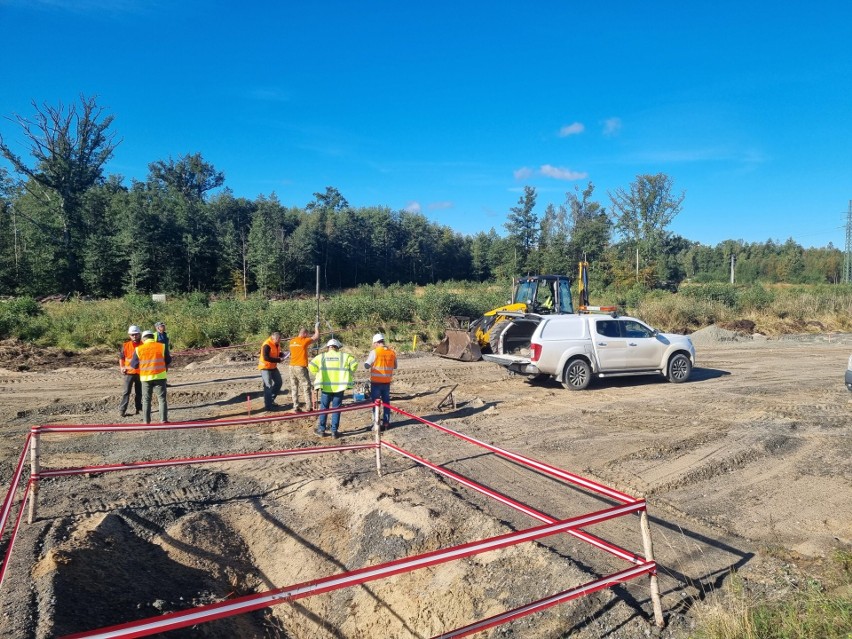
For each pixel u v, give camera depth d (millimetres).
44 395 12273
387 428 9977
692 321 28406
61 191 50469
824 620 4023
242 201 72000
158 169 88125
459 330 17656
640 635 4266
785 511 6457
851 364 11664
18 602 4332
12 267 43844
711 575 5059
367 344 20391
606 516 4121
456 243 82375
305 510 6855
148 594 5039
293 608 5582
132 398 11922
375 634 5215
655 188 59031
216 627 4926
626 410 11281
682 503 6691
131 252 48875
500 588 5137
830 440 9141
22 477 7395
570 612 4586
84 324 20328
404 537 6039
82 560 5078
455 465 8039
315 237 67438
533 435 9570
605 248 65438
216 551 6078
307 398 10891
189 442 9047
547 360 13125
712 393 12984
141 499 6793
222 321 20984
